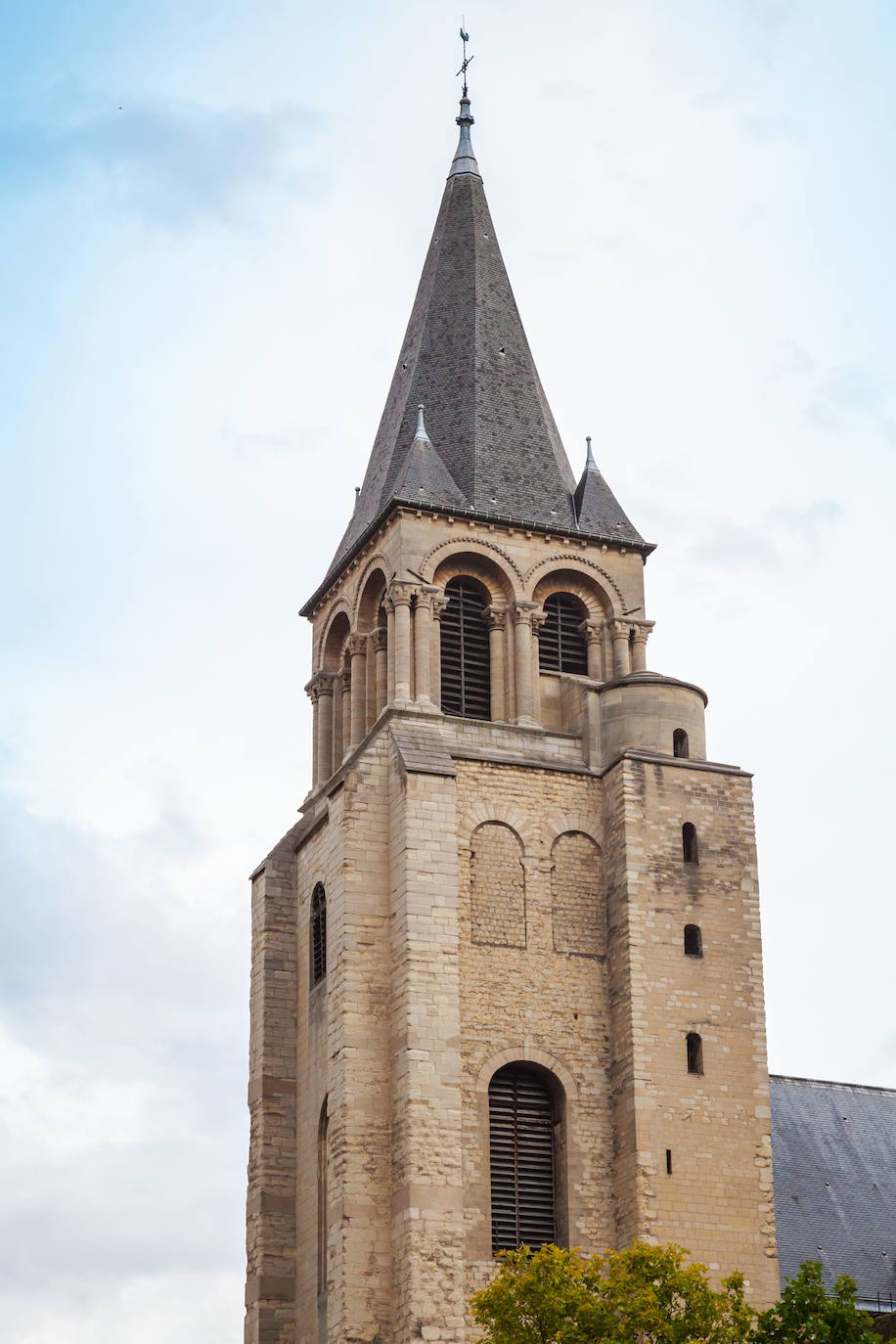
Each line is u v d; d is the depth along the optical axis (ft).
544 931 235.81
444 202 296.71
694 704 250.37
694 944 236.22
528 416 273.95
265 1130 245.04
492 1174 225.15
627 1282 195.62
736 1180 226.17
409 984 224.74
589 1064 231.30
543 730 249.14
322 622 276.82
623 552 265.13
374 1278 217.15
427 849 231.50
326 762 268.62
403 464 265.13
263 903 256.93
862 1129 280.51
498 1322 195.72
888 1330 223.51
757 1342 191.21
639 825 238.89
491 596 258.37
